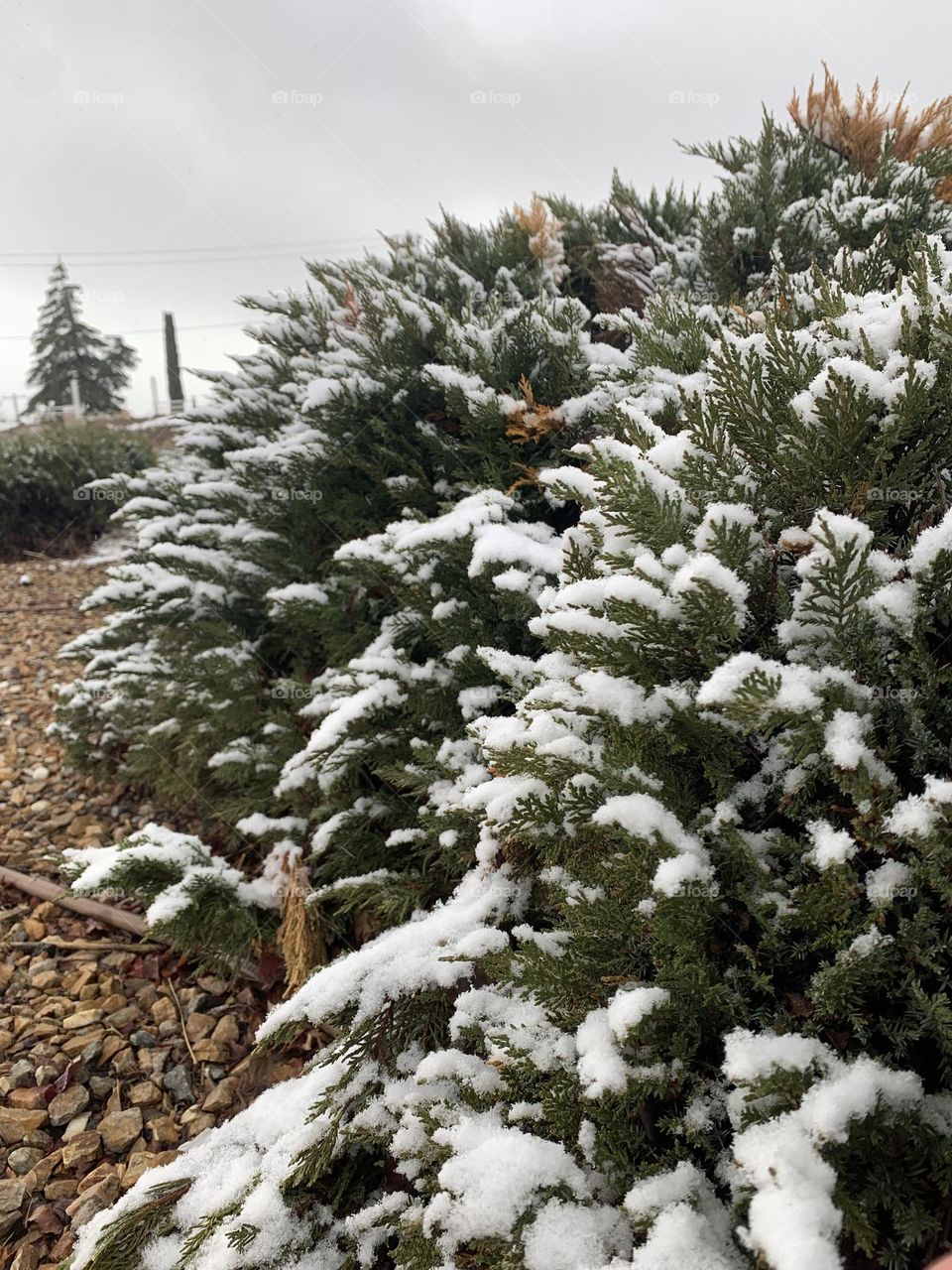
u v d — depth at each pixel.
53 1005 2.32
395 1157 1.44
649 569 1.31
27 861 3.13
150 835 2.45
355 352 3.35
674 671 1.34
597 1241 1.10
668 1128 1.13
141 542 4.14
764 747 1.29
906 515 1.37
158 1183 1.58
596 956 1.29
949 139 3.19
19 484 8.48
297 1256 1.43
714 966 1.16
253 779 2.90
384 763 2.34
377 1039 1.56
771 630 1.34
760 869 1.13
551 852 1.40
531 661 1.87
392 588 2.62
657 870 1.14
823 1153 0.97
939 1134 0.98
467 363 2.85
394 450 3.22
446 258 4.08
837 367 1.27
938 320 1.27
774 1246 0.83
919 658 1.12
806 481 1.33
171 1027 2.24
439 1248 1.21
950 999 1.04
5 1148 1.88
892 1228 1.02
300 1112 1.60
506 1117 1.36
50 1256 1.64
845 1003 1.04
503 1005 1.51
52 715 4.58
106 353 29.48
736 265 3.39
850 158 3.40
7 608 6.68
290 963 2.17
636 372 2.42
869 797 1.05
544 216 3.74
